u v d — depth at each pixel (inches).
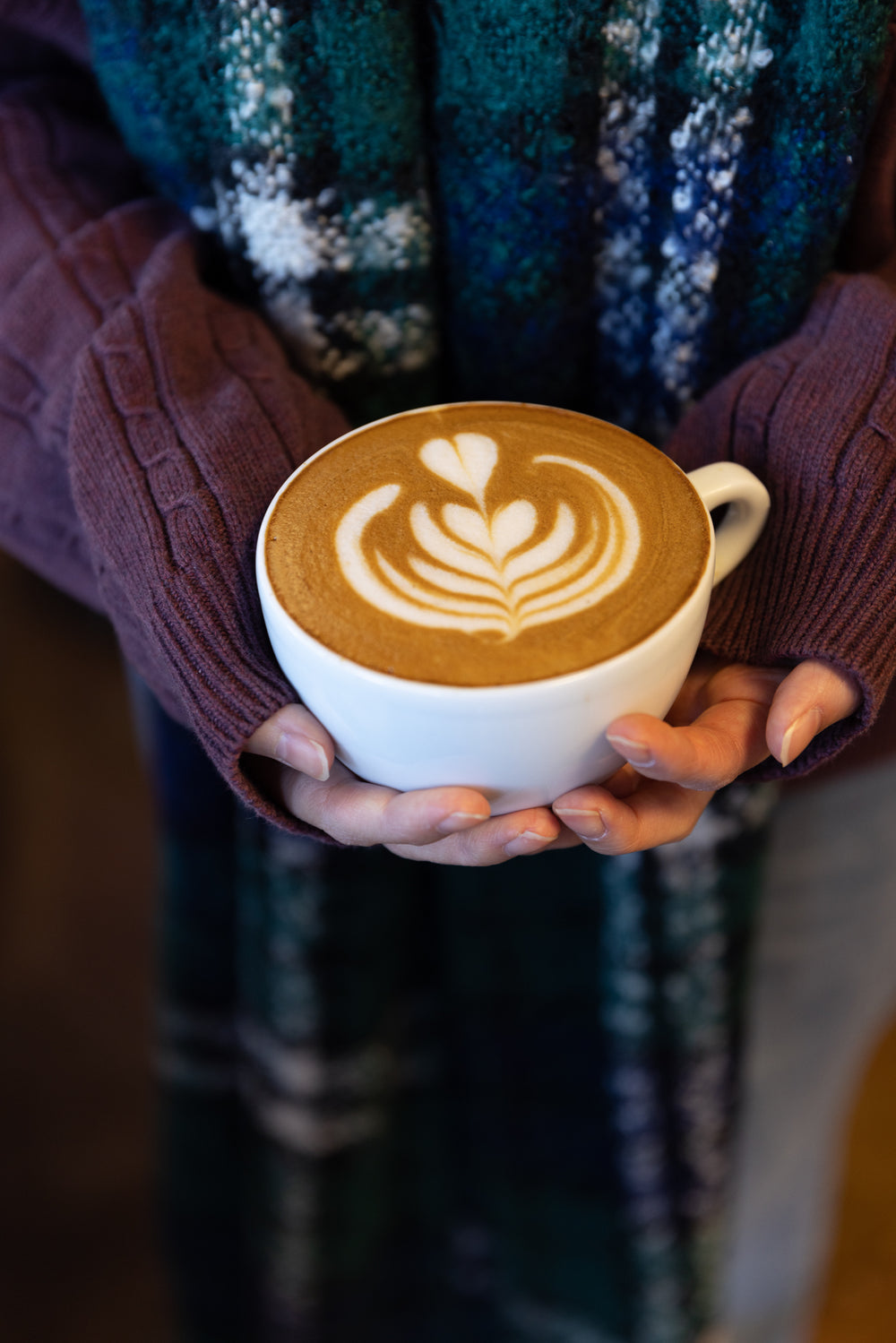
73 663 52.5
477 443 19.5
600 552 18.2
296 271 21.0
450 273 21.5
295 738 17.9
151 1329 34.7
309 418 20.3
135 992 42.8
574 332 21.6
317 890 24.3
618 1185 27.6
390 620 17.6
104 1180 37.9
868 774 25.1
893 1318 35.8
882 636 18.2
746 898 24.2
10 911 45.1
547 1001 26.7
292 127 20.0
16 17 21.9
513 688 16.9
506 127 19.9
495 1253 31.3
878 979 29.2
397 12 19.6
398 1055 28.3
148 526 19.1
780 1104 30.5
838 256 21.7
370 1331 31.2
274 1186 27.6
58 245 21.5
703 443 20.3
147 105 20.7
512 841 17.7
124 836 47.3
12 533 22.4
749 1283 33.9
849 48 18.7
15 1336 34.7
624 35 19.4
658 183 20.3
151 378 20.0
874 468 19.0
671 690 18.0
